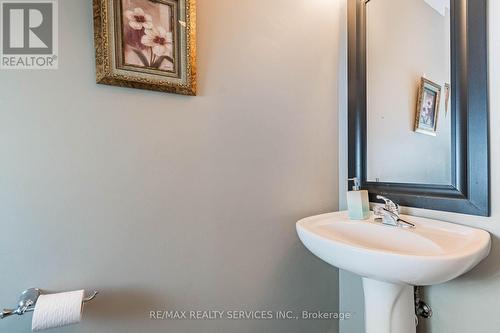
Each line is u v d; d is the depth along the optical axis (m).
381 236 0.90
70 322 0.62
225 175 0.95
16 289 0.66
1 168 0.65
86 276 0.74
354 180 1.06
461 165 0.82
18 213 0.67
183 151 0.87
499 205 0.74
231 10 0.95
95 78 0.74
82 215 0.73
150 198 0.83
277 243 1.08
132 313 0.81
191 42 0.86
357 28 1.16
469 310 0.80
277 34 1.06
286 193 1.10
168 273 0.86
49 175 0.70
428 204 0.91
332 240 0.75
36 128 0.68
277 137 1.07
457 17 0.82
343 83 1.24
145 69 0.79
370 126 1.13
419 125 0.95
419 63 0.94
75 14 0.72
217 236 0.94
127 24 0.77
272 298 1.07
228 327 0.97
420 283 0.63
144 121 0.81
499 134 0.73
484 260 0.77
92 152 0.74
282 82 1.08
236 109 0.97
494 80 0.74
